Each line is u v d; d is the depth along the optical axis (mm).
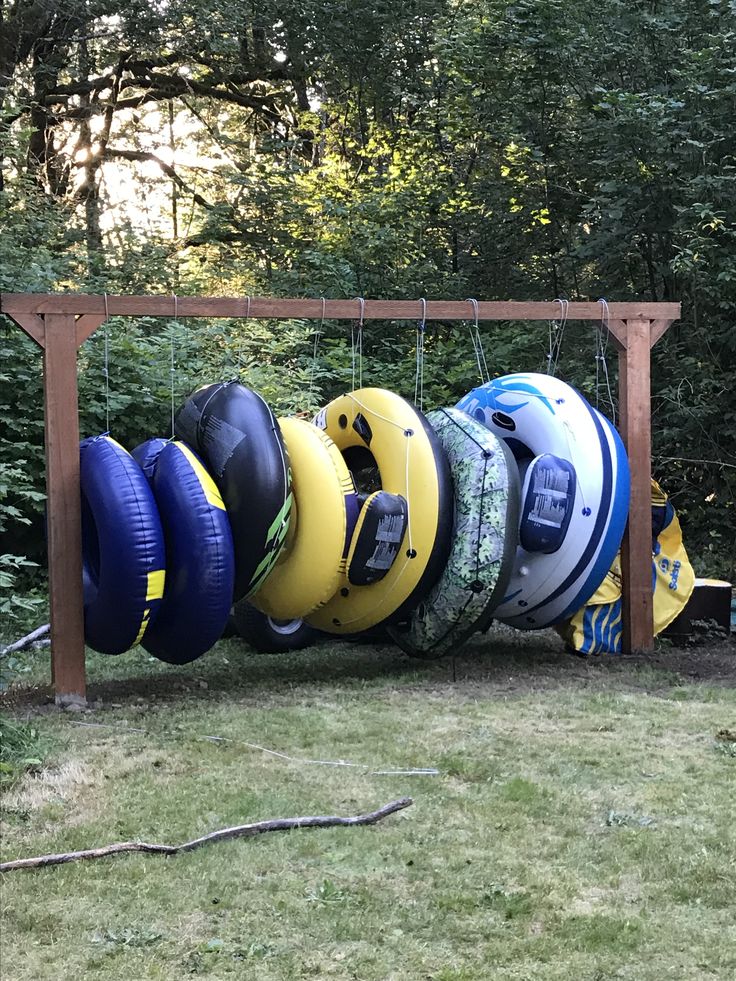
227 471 6262
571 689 6625
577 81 12812
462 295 14227
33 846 4098
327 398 12680
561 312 7371
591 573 7250
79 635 6383
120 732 5676
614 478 7234
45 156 18297
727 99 10641
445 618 6859
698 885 3738
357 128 17625
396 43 16781
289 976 3176
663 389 11227
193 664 7559
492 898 3650
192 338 10750
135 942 3369
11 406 9516
